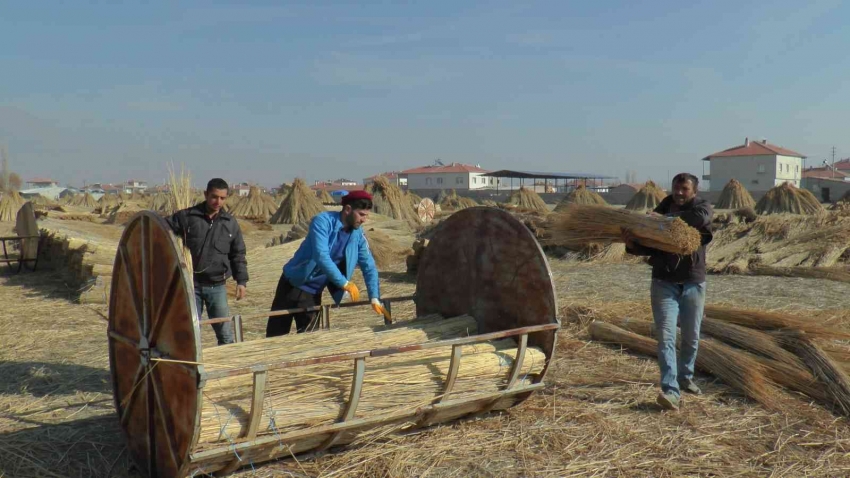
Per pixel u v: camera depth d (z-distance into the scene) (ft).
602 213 17.31
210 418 11.87
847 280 39.29
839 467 13.84
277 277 39.83
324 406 13.21
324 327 18.42
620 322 25.31
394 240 56.80
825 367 18.49
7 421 16.24
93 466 13.88
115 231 59.00
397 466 13.44
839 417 16.70
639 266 47.91
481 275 17.34
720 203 136.46
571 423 16.11
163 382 12.39
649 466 13.80
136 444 13.70
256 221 93.45
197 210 18.21
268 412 12.46
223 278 18.90
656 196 137.80
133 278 13.52
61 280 42.29
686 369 18.37
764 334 21.66
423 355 15.24
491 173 245.65
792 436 15.43
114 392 14.61
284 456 13.74
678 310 17.79
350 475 13.16
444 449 14.39
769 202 115.85
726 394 18.40
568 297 33.73
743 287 37.32
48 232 48.80
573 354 22.52
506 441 14.93
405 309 32.01
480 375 15.23
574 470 13.55
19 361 22.15
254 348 14.64
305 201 109.81
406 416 14.26
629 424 16.11
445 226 18.28
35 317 30.04
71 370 21.06
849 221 48.03
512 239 16.52
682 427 15.97
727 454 14.44
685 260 17.26
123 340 13.79
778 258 44.88
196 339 11.30
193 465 12.07
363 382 13.78
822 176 342.23
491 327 17.13
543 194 233.14
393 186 101.09
